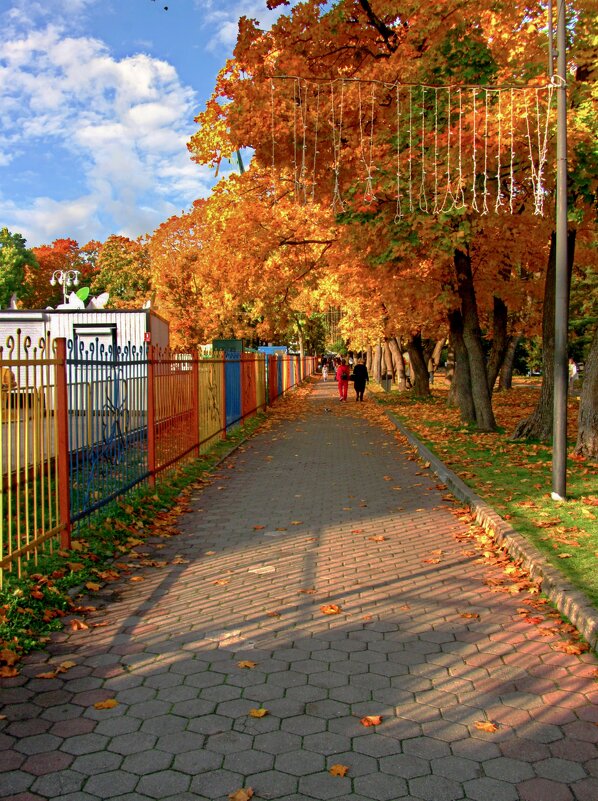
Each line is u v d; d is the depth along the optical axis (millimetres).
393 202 11680
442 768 2975
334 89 12445
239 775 2928
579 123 9852
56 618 4699
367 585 5473
